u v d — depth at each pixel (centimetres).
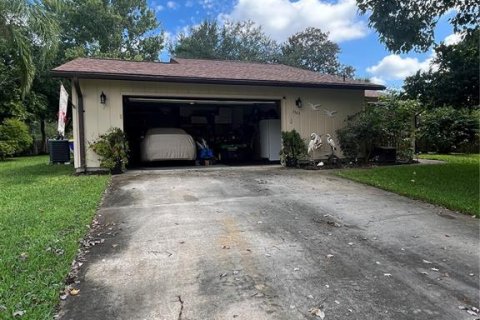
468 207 601
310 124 1220
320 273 362
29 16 1041
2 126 1838
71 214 549
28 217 532
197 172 1021
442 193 707
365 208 616
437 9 821
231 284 337
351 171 1018
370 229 503
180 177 921
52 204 616
